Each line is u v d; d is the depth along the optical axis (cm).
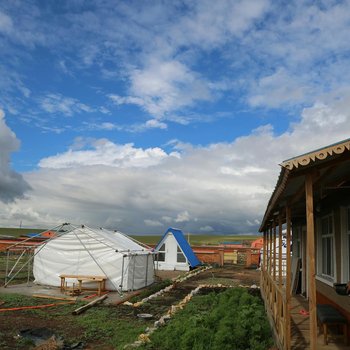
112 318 1330
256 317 1047
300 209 1141
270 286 1170
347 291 760
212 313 1105
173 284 2200
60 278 1973
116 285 1906
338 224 950
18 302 1565
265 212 1119
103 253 1953
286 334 736
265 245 1625
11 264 3095
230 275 2830
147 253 2175
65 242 2019
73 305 1530
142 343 973
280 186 648
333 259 998
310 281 599
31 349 967
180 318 1238
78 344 1019
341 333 875
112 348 993
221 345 880
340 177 737
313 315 593
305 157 540
